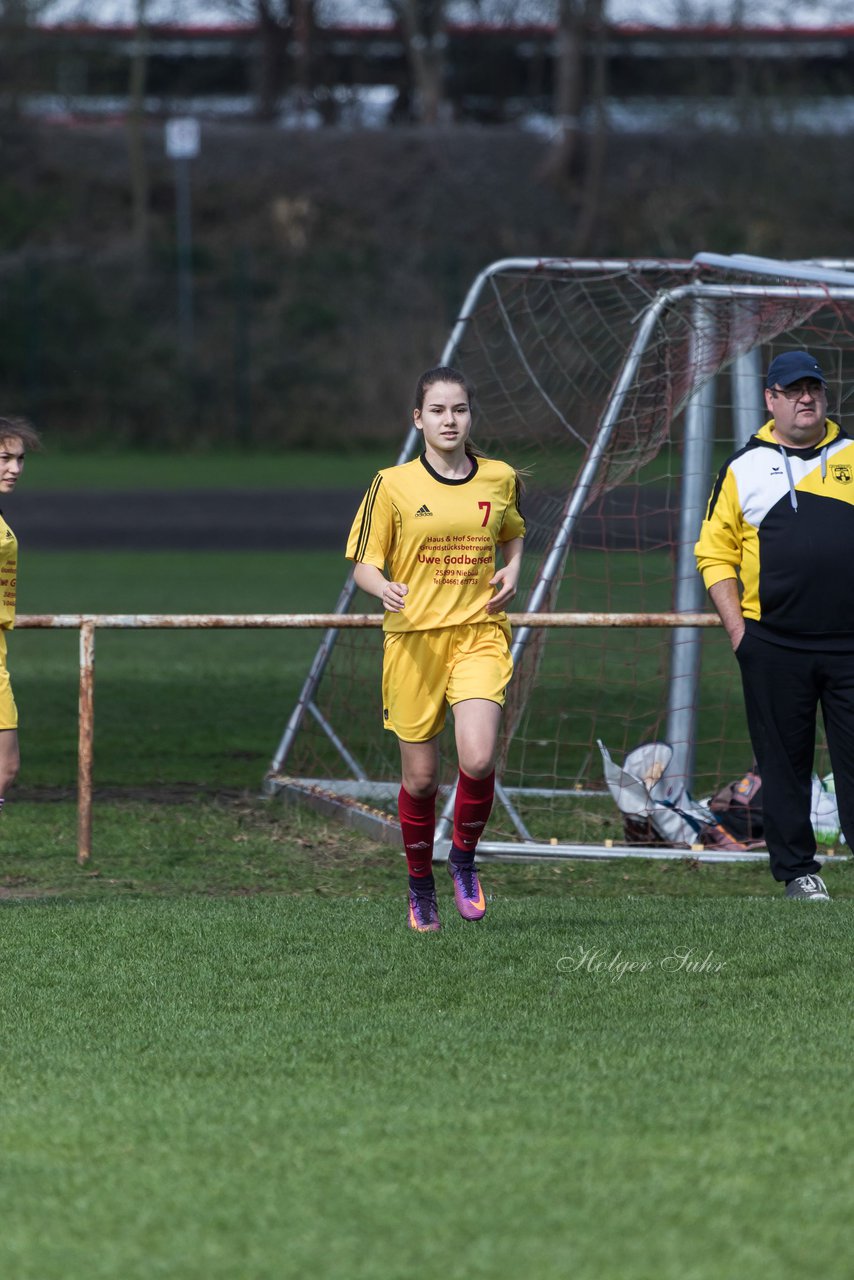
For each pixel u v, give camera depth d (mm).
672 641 30203
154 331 121375
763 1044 15195
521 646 26656
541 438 38219
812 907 21297
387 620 19219
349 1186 11719
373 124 155625
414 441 30922
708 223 136125
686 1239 10727
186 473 104938
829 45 148625
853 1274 10188
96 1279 10266
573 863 25922
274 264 129375
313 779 31172
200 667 47031
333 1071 14516
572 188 141750
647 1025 15844
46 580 65062
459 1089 13945
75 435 115750
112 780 32469
